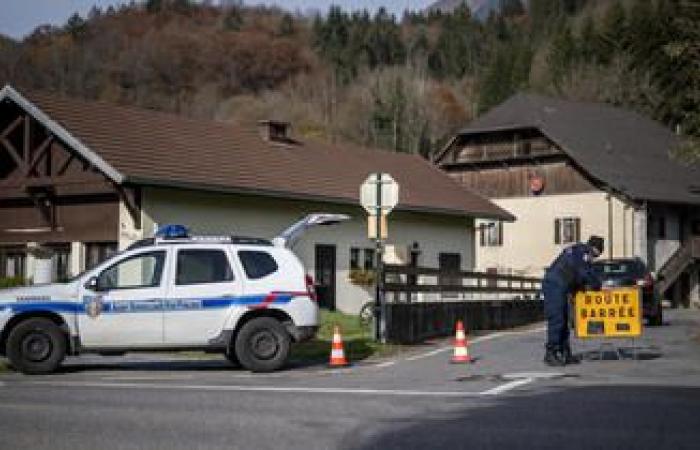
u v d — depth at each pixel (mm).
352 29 106438
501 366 14789
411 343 20344
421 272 21453
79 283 14500
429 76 100812
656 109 70188
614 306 14945
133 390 11711
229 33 99625
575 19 97000
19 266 26000
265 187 26250
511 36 105438
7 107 25719
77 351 14359
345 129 87562
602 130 53250
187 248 14773
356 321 25188
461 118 91062
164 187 23672
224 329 14570
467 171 52938
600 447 7590
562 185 49281
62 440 8109
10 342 14180
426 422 8914
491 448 7590
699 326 26750
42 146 24891
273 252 15133
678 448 7523
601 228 47625
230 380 13203
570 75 81875
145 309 14445
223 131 29781
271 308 14758
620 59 78750
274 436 8234
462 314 23641
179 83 92625
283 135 31812
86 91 84875
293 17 108500
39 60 83750
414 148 86562
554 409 9641
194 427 8727
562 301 14648
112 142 24234
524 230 50344
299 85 95875
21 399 10766
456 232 35188
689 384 11766
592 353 16656
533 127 49875
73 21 92875
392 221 31875
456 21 110688
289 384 12445
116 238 23953
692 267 50312
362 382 12664
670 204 48906
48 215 25172
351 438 8102
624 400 10242
